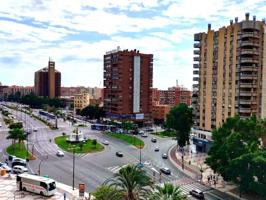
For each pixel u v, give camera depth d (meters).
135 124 161.62
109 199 39.38
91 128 165.12
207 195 63.00
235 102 98.25
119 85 169.62
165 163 90.69
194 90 115.12
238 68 97.06
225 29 101.38
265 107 99.19
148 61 176.62
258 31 96.06
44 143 119.00
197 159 96.12
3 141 121.00
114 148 113.25
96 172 79.06
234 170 60.09
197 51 114.06
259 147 66.69
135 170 39.41
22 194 61.09
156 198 34.31
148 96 178.62
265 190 56.41
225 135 70.75
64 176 75.06
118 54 168.75
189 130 107.19
